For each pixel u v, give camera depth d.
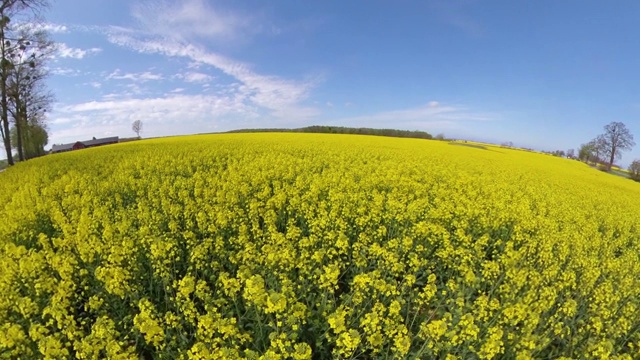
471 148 42.72
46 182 16.22
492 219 11.30
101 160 21.36
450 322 5.54
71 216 10.04
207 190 12.35
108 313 5.96
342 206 11.15
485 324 5.60
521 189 18.89
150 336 4.60
